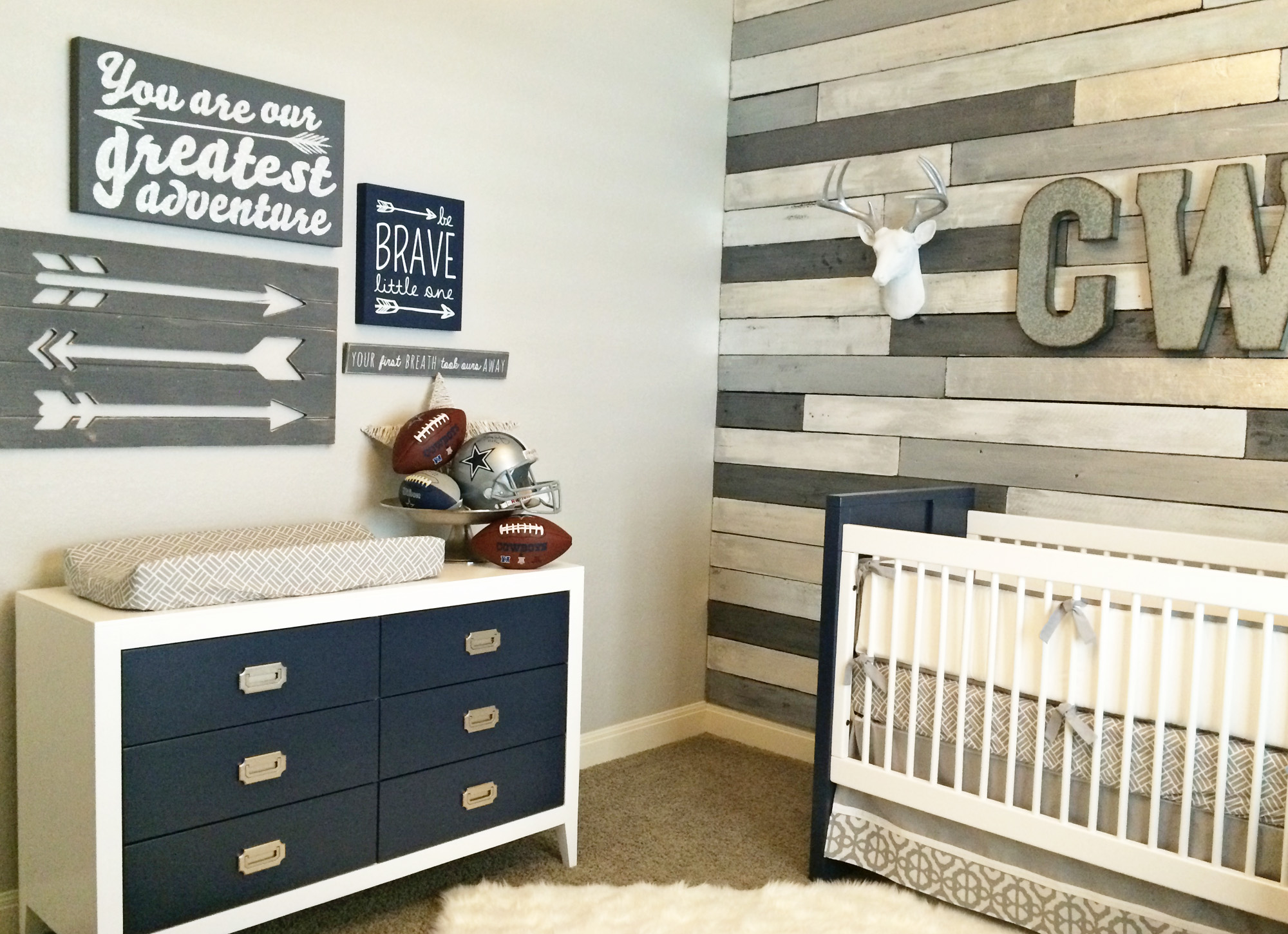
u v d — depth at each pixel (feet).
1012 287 9.19
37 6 6.47
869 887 7.81
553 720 8.09
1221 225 7.91
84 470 6.89
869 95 10.14
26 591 6.53
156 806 6.02
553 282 9.66
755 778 10.23
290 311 7.73
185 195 7.07
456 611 7.38
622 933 7.04
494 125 9.05
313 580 6.66
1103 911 6.78
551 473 9.80
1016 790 7.11
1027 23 9.06
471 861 8.26
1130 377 8.55
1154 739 6.48
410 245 8.39
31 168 6.52
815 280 10.59
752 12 11.07
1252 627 6.17
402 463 7.98
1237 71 7.95
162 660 5.97
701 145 11.05
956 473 9.62
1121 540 8.28
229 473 7.58
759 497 11.13
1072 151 8.81
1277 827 6.14
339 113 7.85
